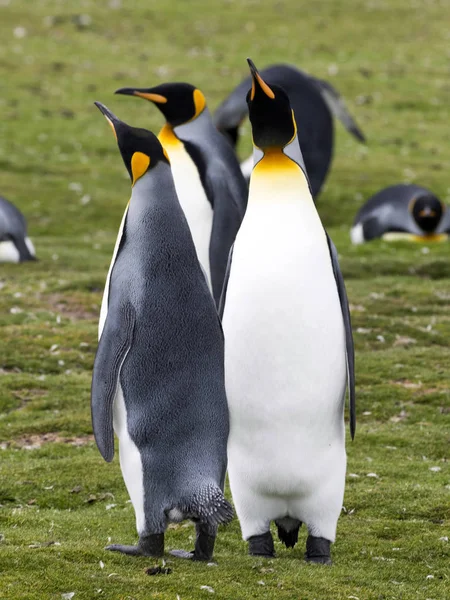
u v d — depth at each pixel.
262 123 10.91
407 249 35.97
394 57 72.19
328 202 43.16
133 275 10.13
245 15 80.88
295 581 10.40
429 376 20.64
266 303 10.50
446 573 11.42
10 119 53.22
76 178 44.56
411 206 37.19
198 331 10.12
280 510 11.28
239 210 16.42
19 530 12.34
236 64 67.94
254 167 11.12
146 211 10.30
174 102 16.53
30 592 9.59
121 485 14.95
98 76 63.03
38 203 40.22
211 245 15.96
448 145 54.94
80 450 16.69
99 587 9.75
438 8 84.25
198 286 10.28
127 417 9.95
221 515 9.51
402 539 12.62
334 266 11.02
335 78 65.88
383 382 20.45
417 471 15.65
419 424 18.22
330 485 11.04
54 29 73.31
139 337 9.97
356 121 58.41
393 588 10.65
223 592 9.81
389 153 52.44
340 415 11.02
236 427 10.86
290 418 10.66
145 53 69.50
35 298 26.70
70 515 13.53
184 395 9.95
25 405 19.17
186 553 10.99
